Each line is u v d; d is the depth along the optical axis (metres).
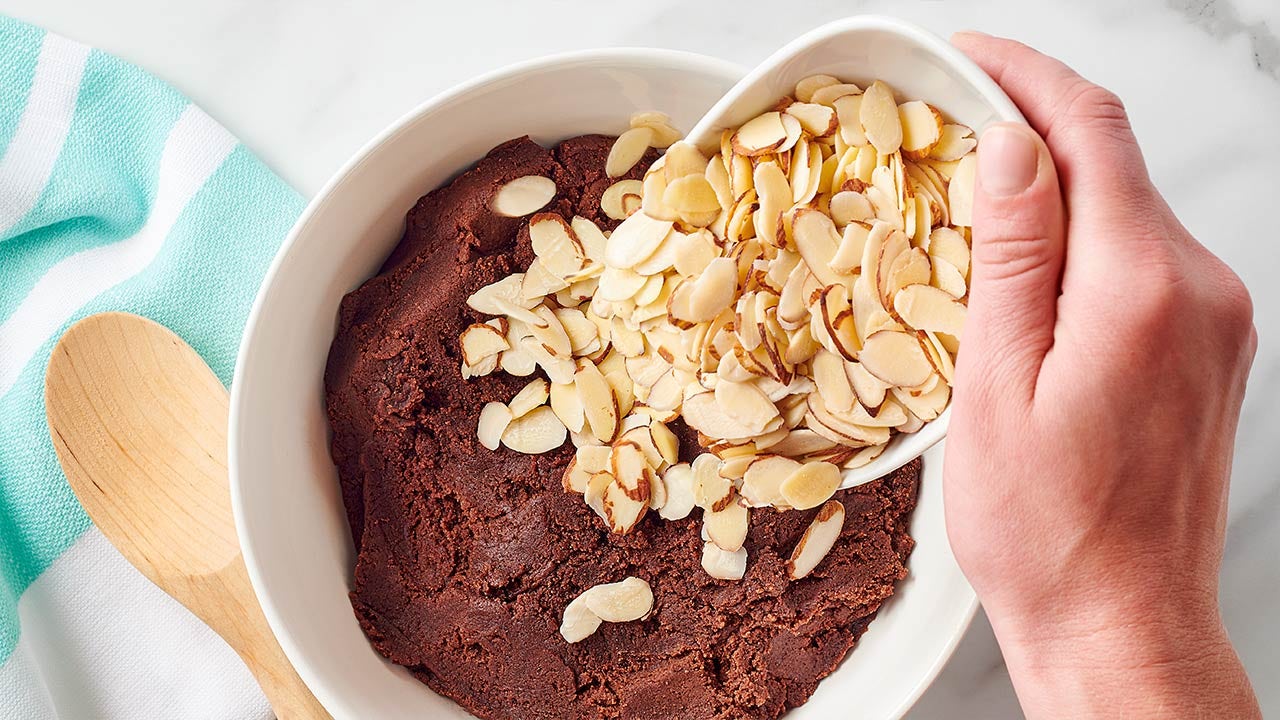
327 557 0.52
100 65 0.57
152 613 0.56
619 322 0.51
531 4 0.58
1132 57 0.58
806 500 0.48
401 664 0.53
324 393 0.53
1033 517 0.45
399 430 0.52
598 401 0.51
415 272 0.52
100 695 0.56
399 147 0.50
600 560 0.52
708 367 0.48
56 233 0.58
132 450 0.55
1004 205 0.43
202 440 0.55
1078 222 0.44
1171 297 0.43
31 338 0.57
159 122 0.57
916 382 0.46
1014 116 0.43
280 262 0.50
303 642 0.50
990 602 0.47
